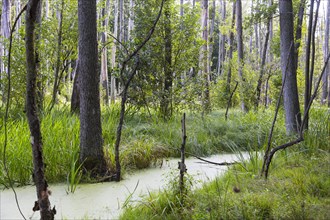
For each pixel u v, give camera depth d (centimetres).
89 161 527
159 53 942
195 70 1023
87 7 511
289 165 557
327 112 982
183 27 952
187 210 382
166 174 570
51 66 949
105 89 1864
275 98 1364
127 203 418
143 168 611
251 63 1505
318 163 546
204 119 934
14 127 644
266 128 834
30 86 288
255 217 350
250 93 1360
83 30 511
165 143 724
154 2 950
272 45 1433
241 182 474
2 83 850
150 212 392
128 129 748
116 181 525
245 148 777
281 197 394
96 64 524
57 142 567
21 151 532
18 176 510
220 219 352
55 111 898
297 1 1112
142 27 935
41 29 900
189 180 424
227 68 1723
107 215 400
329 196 415
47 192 303
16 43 881
